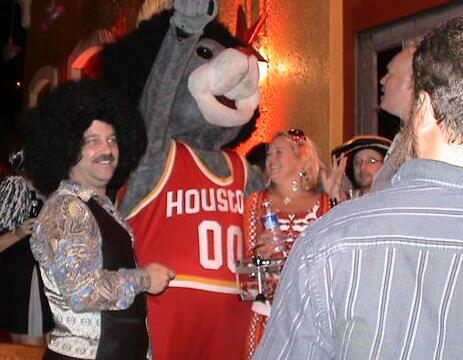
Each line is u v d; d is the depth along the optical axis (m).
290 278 1.40
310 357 1.36
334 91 4.87
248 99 3.69
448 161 1.38
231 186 3.65
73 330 2.52
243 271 3.45
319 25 4.96
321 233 1.38
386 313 1.30
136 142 3.19
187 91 3.63
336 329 1.34
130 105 3.18
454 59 1.35
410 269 1.30
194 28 3.38
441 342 1.27
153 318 3.44
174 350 3.44
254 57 3.68
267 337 1.42
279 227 3.43
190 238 3.49
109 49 3.88
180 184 3.56
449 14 4.20
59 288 2.47
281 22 5.29
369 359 1.30
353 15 4.82
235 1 5.68
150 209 3.53
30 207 4.10
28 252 4.13
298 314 1.37
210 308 3.47
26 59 9.50
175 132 3.70
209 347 3.51
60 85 2.99
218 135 3.77
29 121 3.02
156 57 3.63
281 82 5.29
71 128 2.88
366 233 1.33
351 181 4.09
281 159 3.59
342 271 1.33
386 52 4.63
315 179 3.62
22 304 4.14
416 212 1.33
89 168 2.87
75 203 2.53
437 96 1.37
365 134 4.72
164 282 2.69
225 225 3.55
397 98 3.09
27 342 4.15
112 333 2.54
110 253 2.56
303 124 5.08
